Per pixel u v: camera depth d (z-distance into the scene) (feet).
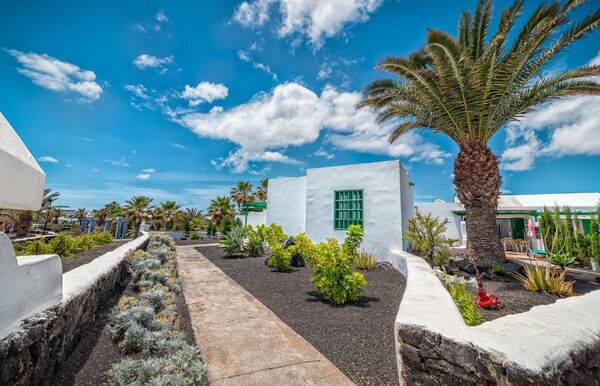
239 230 40.16
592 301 10.36
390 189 34.17
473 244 25.68
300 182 44.65
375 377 9.00
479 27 27.02
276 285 21.49
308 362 9.86
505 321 7.77
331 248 18.10
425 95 26.63
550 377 5.54
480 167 26.16
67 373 8.33
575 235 37.35
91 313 11.55
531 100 24.97
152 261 21.97
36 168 6.55
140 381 7.74
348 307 16.12
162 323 11.82
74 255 24.29
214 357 10.08
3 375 5.31
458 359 6.55
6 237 5.62
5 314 5.52
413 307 9.16
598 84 23.02
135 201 132.05
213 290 19.71
